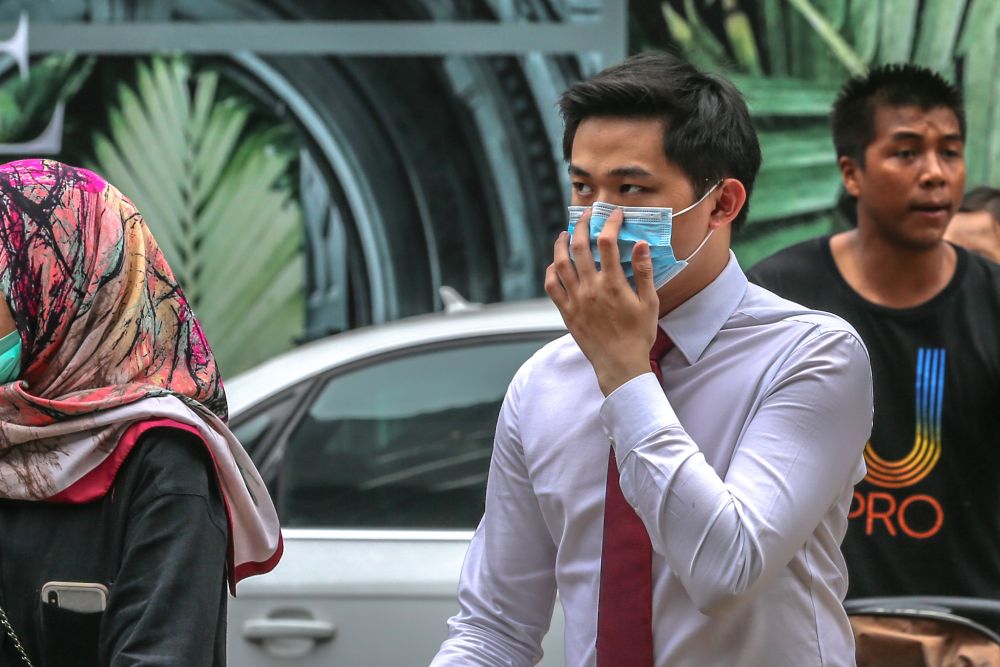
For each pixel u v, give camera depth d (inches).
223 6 1033.5
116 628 289.1
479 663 326.6
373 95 1035.9
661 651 293.1
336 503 586.9
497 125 1035.9
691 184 300.8
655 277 299.3
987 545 442.6
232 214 1042.7
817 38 1021.2
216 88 1037.2
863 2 1017.5
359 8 1032.8
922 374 446.6
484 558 335.0
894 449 444.8
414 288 1043.9
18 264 305.0
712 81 310.2
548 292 300.0
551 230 1042.1
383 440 595.8
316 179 1042.1
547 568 331.9
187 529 295.0
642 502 282.4
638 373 289.4
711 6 1024.9
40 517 303.0
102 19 1032.2
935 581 439.8
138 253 316.5
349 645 560.1
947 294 452.4
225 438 324.8
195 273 1043.3
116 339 310.2
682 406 302.0
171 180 1039.6
